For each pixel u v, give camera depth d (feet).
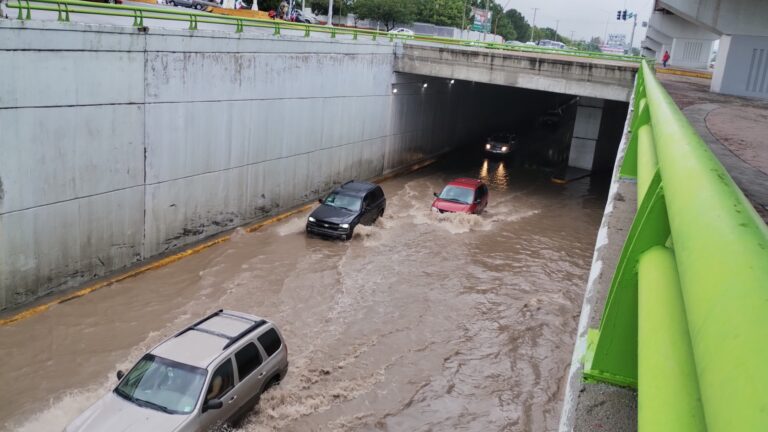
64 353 36.91
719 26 68.95
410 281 52.13
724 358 3.39
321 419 31.94
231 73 56.65
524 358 40.40
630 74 77.87
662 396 5.50
